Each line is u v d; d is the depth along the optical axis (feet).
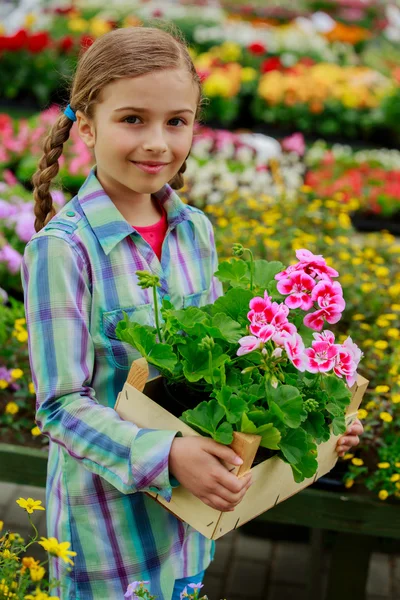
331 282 5.19
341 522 7.57
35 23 30.78
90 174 5.55
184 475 4.79
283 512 7.64
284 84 24.88
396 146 24.89
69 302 5.12
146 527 5.49
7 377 8.73
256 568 9.86
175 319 4.96
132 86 4.99
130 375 5.07
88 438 4.97
